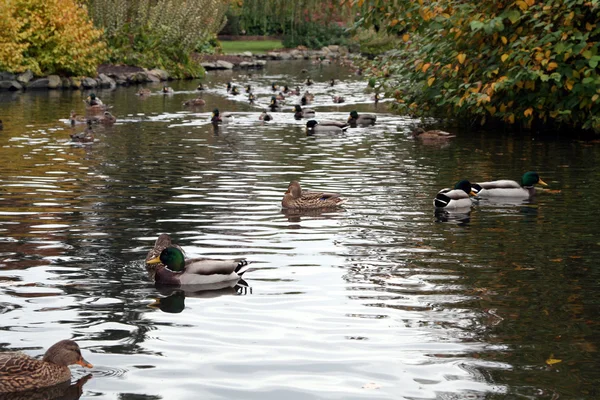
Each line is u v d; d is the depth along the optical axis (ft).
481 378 24.20
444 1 84.33
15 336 27.43
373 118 98.48
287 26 274.77
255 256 38.14
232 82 167.84
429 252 38.96
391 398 22.82
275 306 30.89
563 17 81.76
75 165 64.95
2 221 44.91
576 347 26.71
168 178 59.26
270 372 24.61
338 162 67.67
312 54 259.39
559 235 42.24
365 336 27.66
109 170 62.64
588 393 23.18
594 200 51.42
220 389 23.39
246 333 27.94
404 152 73.67
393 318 29.45
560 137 83.30
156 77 169.37
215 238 41.42
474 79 86.79
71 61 150.20
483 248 39.68
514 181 57.16
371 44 226.17
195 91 145.89
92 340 27.22
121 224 44.42
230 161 67.92
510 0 81.97
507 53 81.97
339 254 38.52
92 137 80.28
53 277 34.50
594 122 80.59
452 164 66.33
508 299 31.68
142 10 179.42
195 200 51.24
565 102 82.33
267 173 61.98
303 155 71.72
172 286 33.60
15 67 144.77
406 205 50.37
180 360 25.53
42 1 150.20
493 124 94.58
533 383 23.86
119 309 30.50
